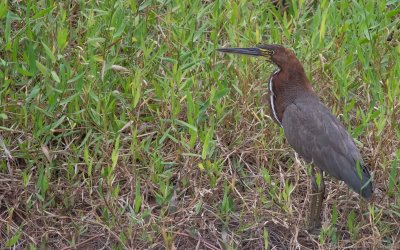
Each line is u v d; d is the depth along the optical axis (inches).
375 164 552.4
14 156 542.9
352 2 645.3
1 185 535.2
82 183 539.5
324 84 587.8
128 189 540.4
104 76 562.3
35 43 563.8
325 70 591.8
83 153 549.3
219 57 597.9
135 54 585.6
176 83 567.8
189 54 576.1
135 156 540.4
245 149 559.2
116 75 574.6
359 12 621.0
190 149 541.3
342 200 546.3
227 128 566.3
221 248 522.0
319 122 531.5
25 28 566.3
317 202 532.7
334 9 620.4
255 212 526.6
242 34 603.8
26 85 561.6
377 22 637.3
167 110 559.2
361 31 617.6
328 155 525.0
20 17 585.6
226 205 526.3
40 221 528.1
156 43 585.6
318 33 598.5
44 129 540.4
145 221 527.8
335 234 529.0
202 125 572.7
